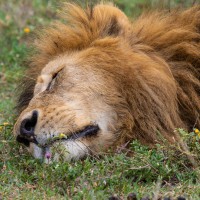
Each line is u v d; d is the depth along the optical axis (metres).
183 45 17.20
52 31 18.16
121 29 17.34
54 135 15.56
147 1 19.12
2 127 17.41
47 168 14.87
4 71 23.94
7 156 16.17
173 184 14.59
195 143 15.12
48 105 15.88
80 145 15.70
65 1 18.66
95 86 16.25
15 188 14.41
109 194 13.86
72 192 14.00
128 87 16.36
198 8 17.95
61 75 16.45
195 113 16.81
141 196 13.50
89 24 17.58
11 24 26.81
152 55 17.12
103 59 16.53
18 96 19.05
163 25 17.64
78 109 15.95
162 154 15.05
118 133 16.22
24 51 24.36
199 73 17.16
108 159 15.12
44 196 13.85
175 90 16.66
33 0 28.53
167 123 16.34
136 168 14.66
